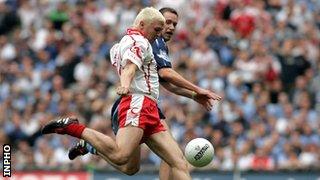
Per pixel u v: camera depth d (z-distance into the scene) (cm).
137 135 3306
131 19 7175
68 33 7112
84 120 6184
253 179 5094
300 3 7262
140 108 3325
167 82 3612
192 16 7169
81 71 6688
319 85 6519
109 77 6531
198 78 6456
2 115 6369
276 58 6681
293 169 5131
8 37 7338
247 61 6612
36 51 7062
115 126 3434
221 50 6756
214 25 6975
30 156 5909
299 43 6850
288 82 6612
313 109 6325
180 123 5981
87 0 7412
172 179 3556
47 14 7431
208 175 5094
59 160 5794
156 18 3350
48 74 6744
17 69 6875
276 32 6969
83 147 3466
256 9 7112
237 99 6231
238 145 5794
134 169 3469
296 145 5806
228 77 6475
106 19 7206
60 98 6419
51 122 3306
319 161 5747
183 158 3378
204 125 5972
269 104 6300
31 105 6388
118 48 3353
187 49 6800
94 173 5141
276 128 5972
